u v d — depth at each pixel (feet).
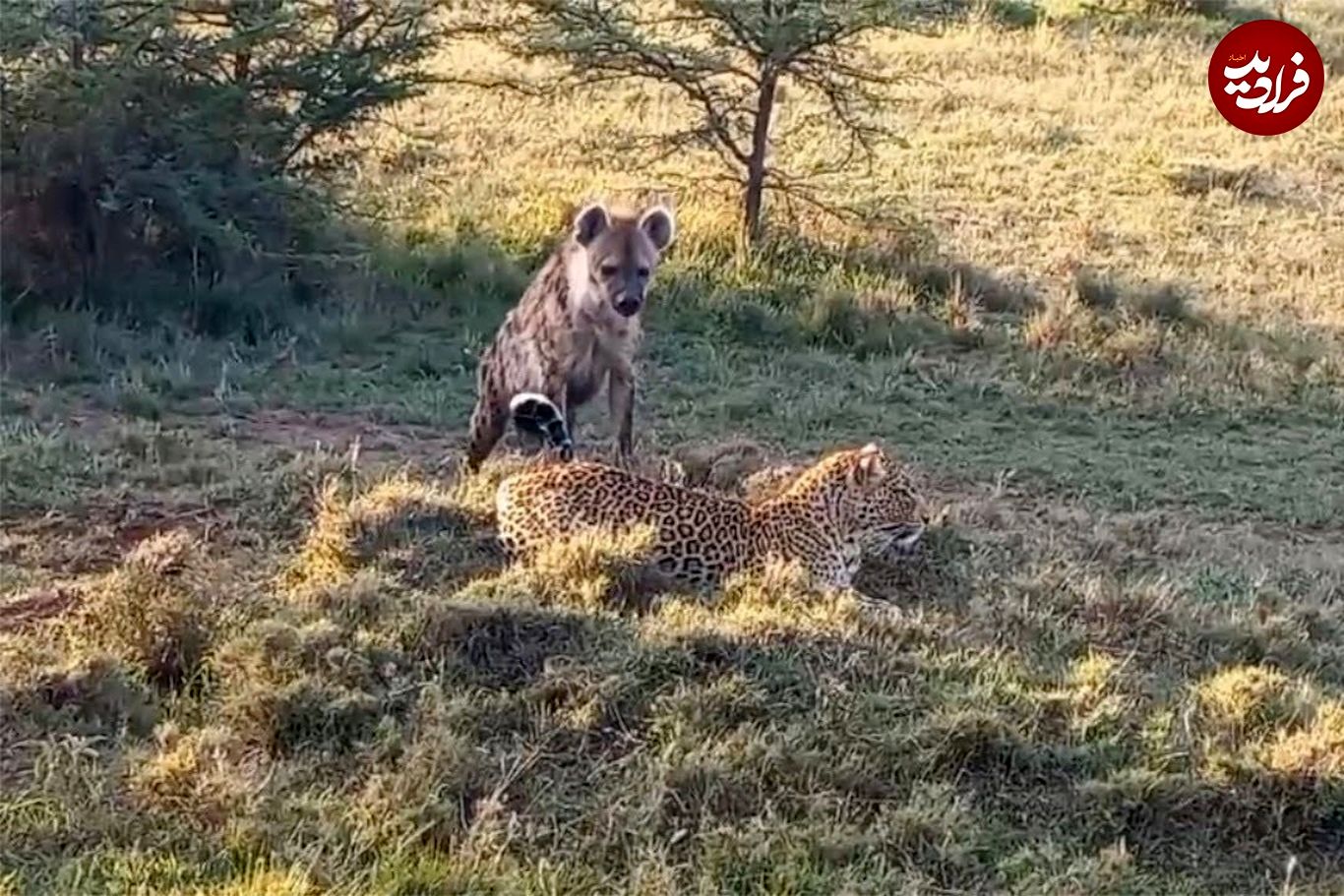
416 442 39.81
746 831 22.11
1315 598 32.27
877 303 51.03
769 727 23.93
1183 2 92.79
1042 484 40.14
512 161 63.98
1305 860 22.97
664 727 23.79
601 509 29.01
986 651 26.71
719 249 54.85
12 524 31.71
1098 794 23.26
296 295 49.39
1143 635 28.78
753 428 42.63
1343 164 71.61
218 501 33.01
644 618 26.81
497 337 37.04
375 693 24.34
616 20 57.67
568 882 21.06
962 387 46.32
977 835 22.49
